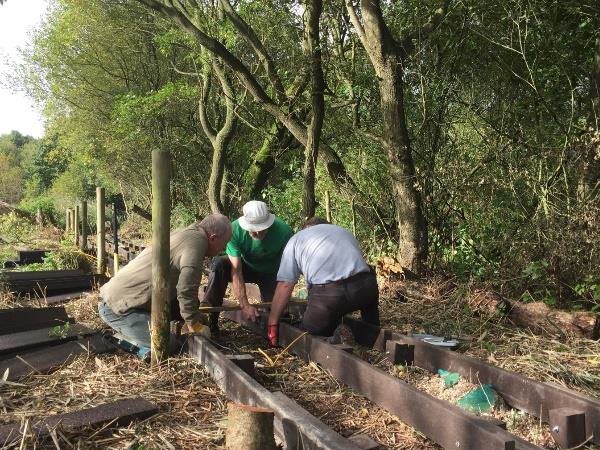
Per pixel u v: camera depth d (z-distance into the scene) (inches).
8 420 125.1
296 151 590.6
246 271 221.1
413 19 346.6
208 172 768.9
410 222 300.4
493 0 311.7
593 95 284.4
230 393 140.4
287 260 189.2
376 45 297.4
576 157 266.1
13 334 180.7
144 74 828.0
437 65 325.7
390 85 298.2
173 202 800.3
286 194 503.5
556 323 212.2
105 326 212.8
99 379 150.6
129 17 762.8
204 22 466.0
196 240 168.1
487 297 241.0
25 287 283.7
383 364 177.5
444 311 243.9
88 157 995.3
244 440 109.1
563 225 247.9
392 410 137.4
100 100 906.7
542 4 311.3
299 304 222.8
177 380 150.9
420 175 303.3
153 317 159.8
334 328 189.5
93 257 407.8
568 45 328.8
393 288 275.1
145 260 171.5
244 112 536.4
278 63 426.6
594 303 232.8
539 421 134.6
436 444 123.2
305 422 111.3
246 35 365.4
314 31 322.0
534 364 173.8
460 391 147.6
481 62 334.3
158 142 756.0
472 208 300.7
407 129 329.1
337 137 406.0
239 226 206.5
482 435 106.5
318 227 191.3
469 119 319.6
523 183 285.7
